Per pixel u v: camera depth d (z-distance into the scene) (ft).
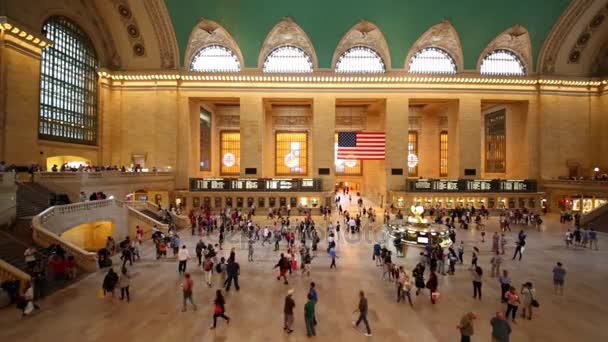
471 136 114.83
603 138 114.83
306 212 101.14
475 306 37.11
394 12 105.19
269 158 139.33
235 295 39.75
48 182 66.33
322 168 113.70
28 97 77.36
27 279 37.29
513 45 115.44
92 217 58.90
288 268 46.16
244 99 113.70
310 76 111.34
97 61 106.01
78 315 34.06
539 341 29.73
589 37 112.16
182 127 112.98
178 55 112.47
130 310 35.37
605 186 95.86
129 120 112.37
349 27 108.88
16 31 72.84
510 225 88.28
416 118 143.23
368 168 138.72
